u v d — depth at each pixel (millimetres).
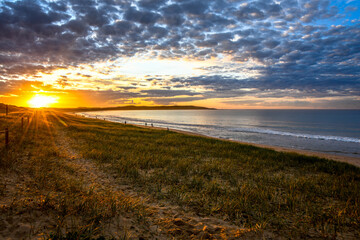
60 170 6969
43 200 4078
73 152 10906
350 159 17672
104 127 31203
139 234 3424
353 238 3699
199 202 5148
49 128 21766
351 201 5660
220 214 4543
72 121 40562
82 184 5789
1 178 5363
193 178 7074
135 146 14062
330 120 86125
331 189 6645
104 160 9469
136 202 4691
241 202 5031
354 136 38281
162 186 6336
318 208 5043
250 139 32375
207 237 3492
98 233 3301
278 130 48219
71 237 3023
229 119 96812
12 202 3721
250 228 3852
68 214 3717
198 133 39031
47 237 2986
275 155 13492
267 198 5547
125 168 7941
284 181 7402
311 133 43094
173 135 24094
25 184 5168
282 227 3990
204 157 11945
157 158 10156
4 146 9539
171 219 4102
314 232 3861
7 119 27156
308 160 12539
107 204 4352
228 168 8875
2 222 3203
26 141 12242
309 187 6797
